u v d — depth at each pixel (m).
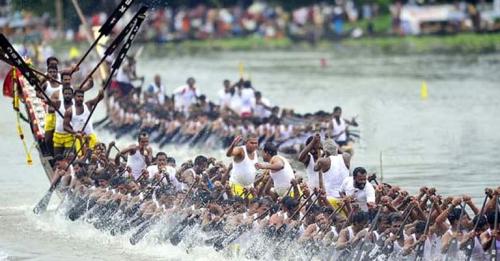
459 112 156.50
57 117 97.81
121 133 141.00
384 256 70.19
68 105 97.50
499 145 126.12
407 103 168.38
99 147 94.69
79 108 97.62
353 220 71.81
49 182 109.69
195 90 145.38
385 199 72.56
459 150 123.31
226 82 143.00
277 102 175.25
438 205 71.81
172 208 82.81
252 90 141.50
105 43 150.75
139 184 87.69
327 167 80.50
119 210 86.38
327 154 82.56
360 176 76.69
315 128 121.19
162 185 85.62
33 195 103.75
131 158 94.25
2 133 147.12
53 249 82.00
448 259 69.06
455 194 97.88
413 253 69.19
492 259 68.12
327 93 185.62
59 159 96.62
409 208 71.31
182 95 144.88
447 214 70.56
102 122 147.00
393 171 110.88
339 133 122.50
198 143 131.00
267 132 127.12
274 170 81.62
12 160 124.69
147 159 94.25
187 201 82.25
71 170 93.56
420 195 74.06
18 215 94.50
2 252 81.19
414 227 69.94
